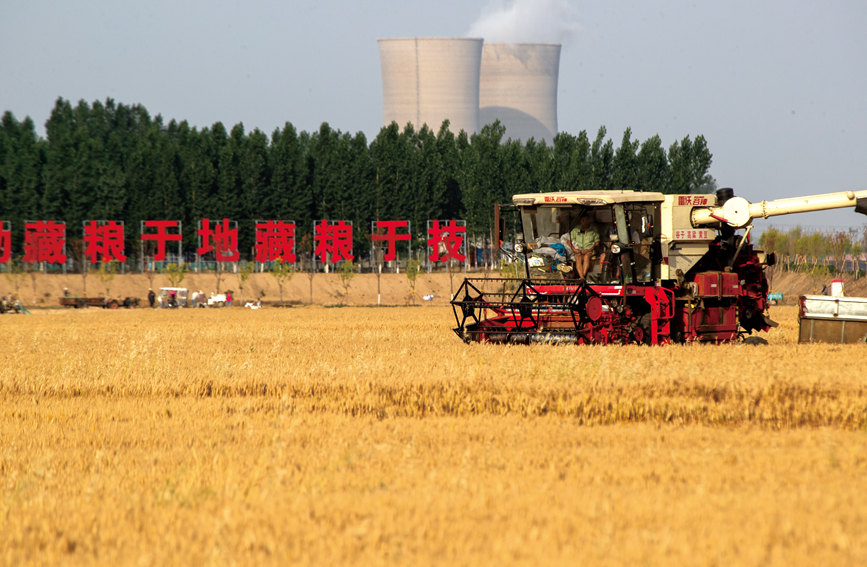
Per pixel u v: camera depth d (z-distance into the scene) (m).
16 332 141.12
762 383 52.66
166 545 25.11
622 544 23.31
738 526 24.72
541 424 46.31
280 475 33.00
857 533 23.80
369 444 40.09
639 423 47.34
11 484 34.84
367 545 24.03
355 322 169.38
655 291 92.69
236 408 53.91
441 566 22.08
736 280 97.88
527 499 28.38
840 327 89.19
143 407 54.44
